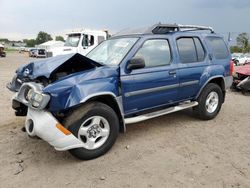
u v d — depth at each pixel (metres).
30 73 4.24
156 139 4.75
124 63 4.27
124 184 3.35
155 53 4.75
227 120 5.92
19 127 5.23
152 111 4.91
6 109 6.48
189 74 5.21
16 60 28.05
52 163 3.86
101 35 16.69
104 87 3.92
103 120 4.01
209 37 5.85
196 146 4.47
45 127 3.53
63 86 3.57
